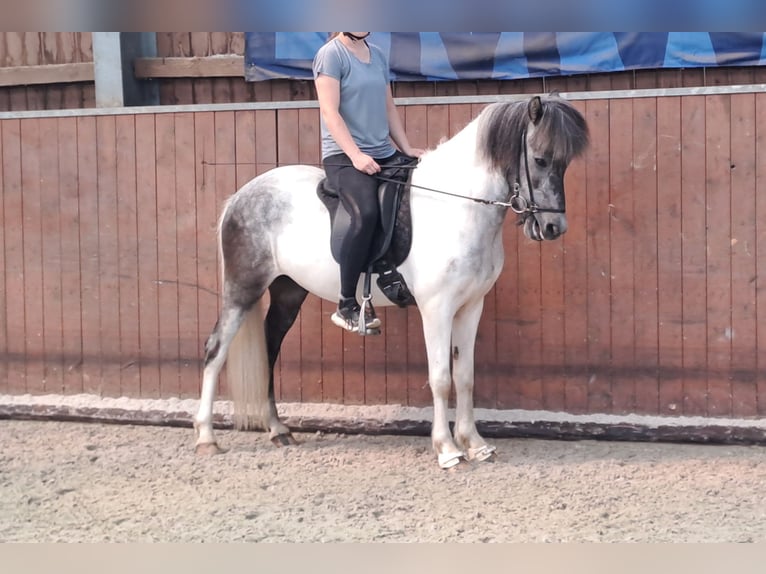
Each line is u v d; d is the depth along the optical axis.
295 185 4.52
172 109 5.32
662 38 5.02
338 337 5.19
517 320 4.99
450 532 3.45
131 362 5.48
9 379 5.65
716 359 4.80
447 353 4.18
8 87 5.89
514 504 3.78
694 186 4.77
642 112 4.80
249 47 5.47
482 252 4.12
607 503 3.78
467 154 4.15
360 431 5.03
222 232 4.64
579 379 4.95
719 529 3.44
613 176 4.85
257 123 5.23
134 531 3.50
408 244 4.18
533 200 3.93
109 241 5.47
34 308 5.60
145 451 4.73
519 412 4.98
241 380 4.63
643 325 4.87
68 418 5.39
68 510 3.77
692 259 4.80
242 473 4.30
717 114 4.73
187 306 5.39
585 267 4.91
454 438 4.68
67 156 5.49
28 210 5.56
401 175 4.27
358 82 4.21
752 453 4.55
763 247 4.72
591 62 5.11
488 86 5.32
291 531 3.49
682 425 4.77
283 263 4.48
